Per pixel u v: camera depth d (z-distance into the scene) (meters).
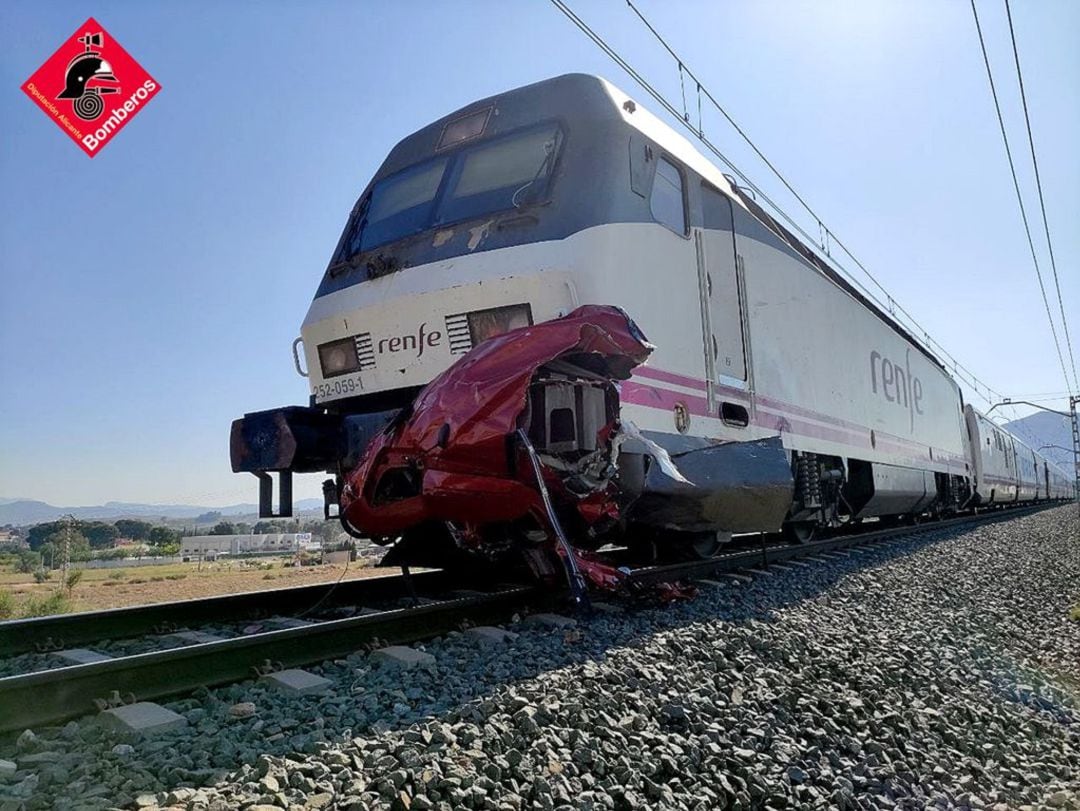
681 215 7.21
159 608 5.40
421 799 2.57
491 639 4.86
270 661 4.01
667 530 7.56
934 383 18.80
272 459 6.14
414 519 5.35
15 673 4.37
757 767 3.47
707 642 5.07
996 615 8.34
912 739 4.36
